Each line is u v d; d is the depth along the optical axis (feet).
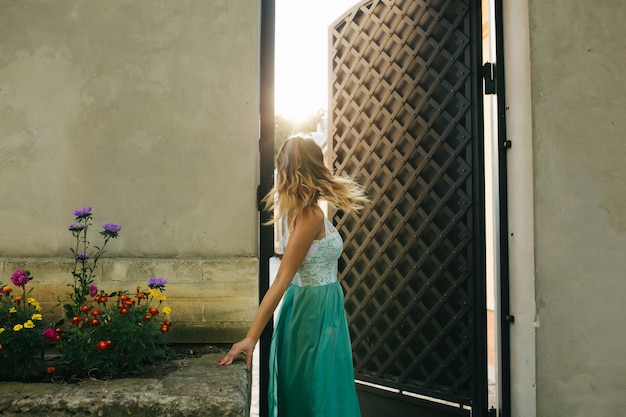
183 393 6.89
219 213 9.54
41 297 9.25
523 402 9.87
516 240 10.10
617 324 9.69
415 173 11.60
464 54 10.92
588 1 9.86
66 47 9.52
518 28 10.03
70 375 7.71
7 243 9.39
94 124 9.51
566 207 9.68
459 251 10.91
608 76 9.82
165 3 9.62
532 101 9.68
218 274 9.36
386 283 12.11
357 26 13.00
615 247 9.72
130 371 7.88
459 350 10.86
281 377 7.98
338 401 7.67
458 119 10.91
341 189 8.03
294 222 7.80
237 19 9.67
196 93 9.60
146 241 9.48
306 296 7.86
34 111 9.47
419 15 11.59
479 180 10.61
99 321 7.85
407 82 11.82
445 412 11.05
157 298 8.91
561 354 9.62
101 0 9.56
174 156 9.55
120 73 9.55
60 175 9.46
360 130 12.83
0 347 7.23
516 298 10.11
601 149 9.75
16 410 6.59
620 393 9.67
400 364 11.81
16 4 9.49
